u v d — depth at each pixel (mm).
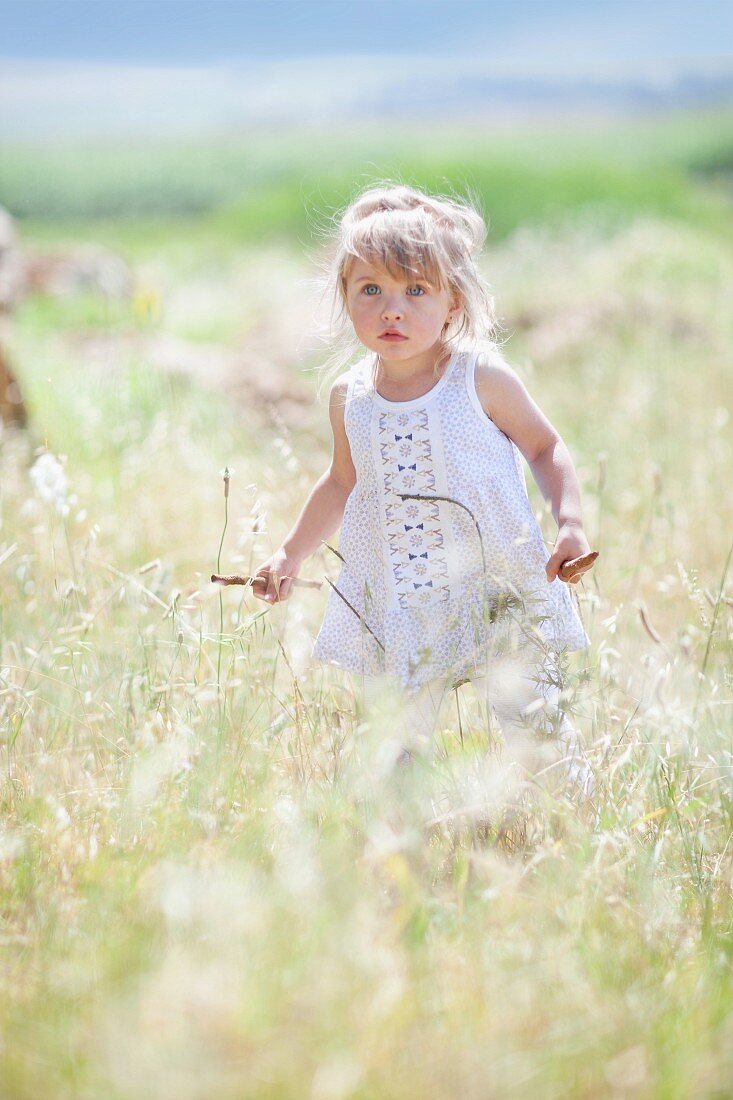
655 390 10266
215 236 38000
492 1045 2555
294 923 2906
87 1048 2576
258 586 4199
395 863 3152
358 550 4156
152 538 6555
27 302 14867
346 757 3818
